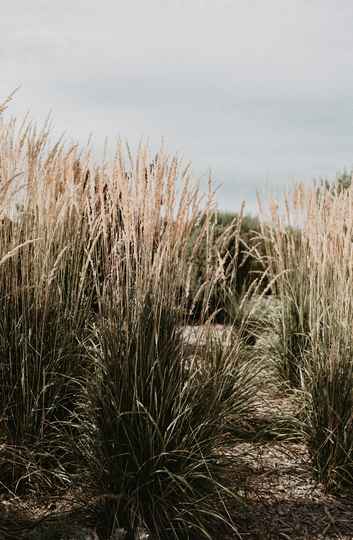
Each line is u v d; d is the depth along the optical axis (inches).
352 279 178.2
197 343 151.7
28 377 157.0
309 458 172.4
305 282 237.6
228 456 155.9
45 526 128.0
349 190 194.4
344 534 138.7
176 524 131.5
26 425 152.8
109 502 132.9
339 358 171.3
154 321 136.6
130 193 143.0
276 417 191.3
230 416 171.3
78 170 192.7
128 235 142.5
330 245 190.5
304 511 147.6
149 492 131.5
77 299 167.3
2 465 147.9
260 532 136.4
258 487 156.2
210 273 165.8
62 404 160.7
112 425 136.6
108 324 144.3
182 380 142.4
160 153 141.6
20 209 166.6
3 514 132.8
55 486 147.0
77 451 144.9
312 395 174.2
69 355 161.3
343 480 160.7
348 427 163.9
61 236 170.7
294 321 234.8
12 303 159.3
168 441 130.8
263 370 228.5
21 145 162.7
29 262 168.2
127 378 137.2
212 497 139.6
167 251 143.3
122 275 144.9
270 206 245.6
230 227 165.3
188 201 143.5
